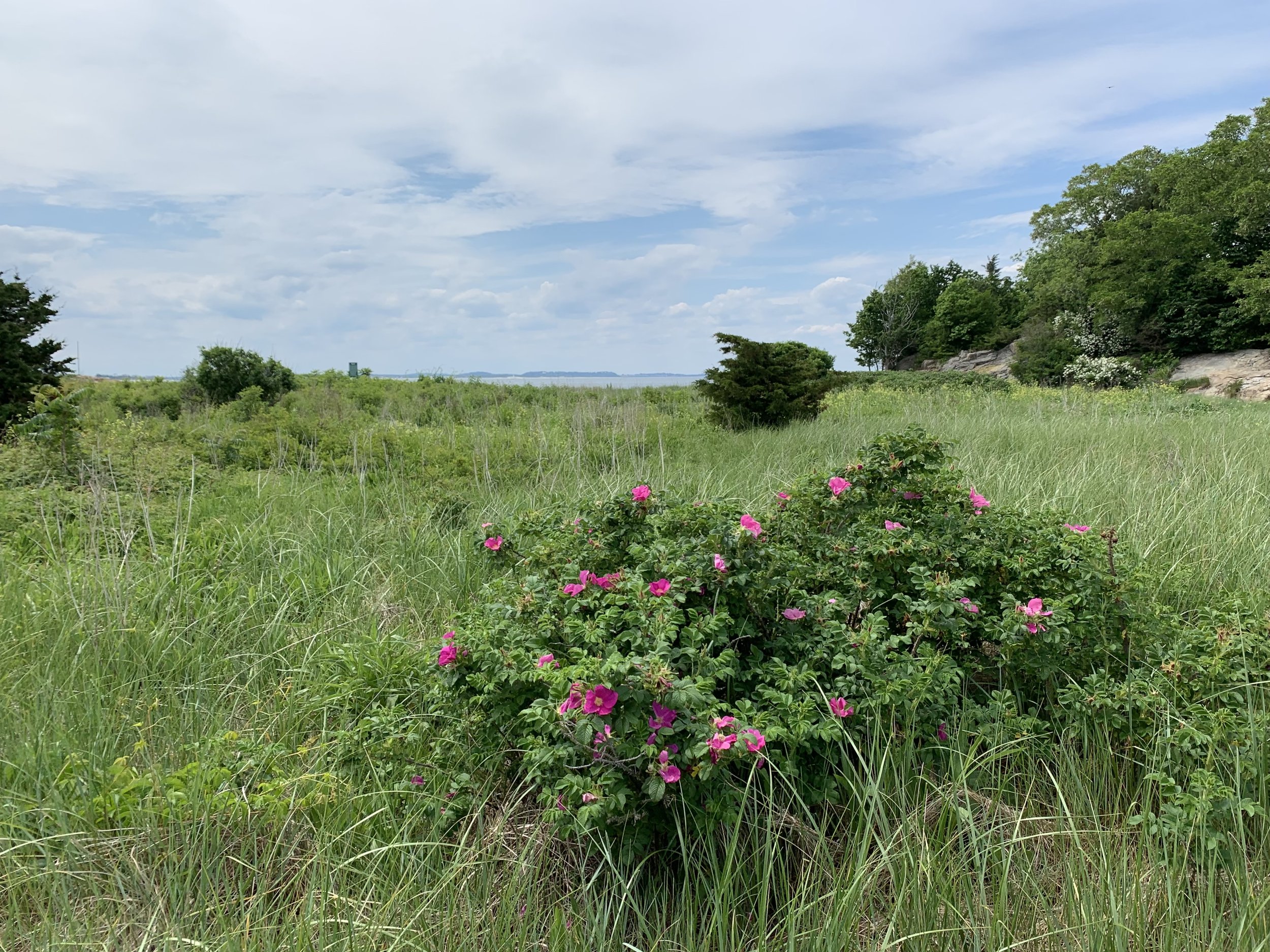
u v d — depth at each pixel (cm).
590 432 978
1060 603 254
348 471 770
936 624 248
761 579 257
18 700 288
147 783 227
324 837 215
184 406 1357
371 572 456
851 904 178
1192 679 250
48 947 183
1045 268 4578
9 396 1049
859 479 332
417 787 234
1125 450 763
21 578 408
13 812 225
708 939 180
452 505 589
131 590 370
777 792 223
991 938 177
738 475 677
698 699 184
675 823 204
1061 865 208
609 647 211
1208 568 395
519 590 263
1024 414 1267
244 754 256
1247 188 3133
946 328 5328
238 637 357
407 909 195
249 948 180
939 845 207
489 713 237
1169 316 3416
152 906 197
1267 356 3027
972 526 311
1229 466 625
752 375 1220
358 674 309
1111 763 238
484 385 1883
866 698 226
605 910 184
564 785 186
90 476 587
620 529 308
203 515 557
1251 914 179
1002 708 246
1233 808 198
